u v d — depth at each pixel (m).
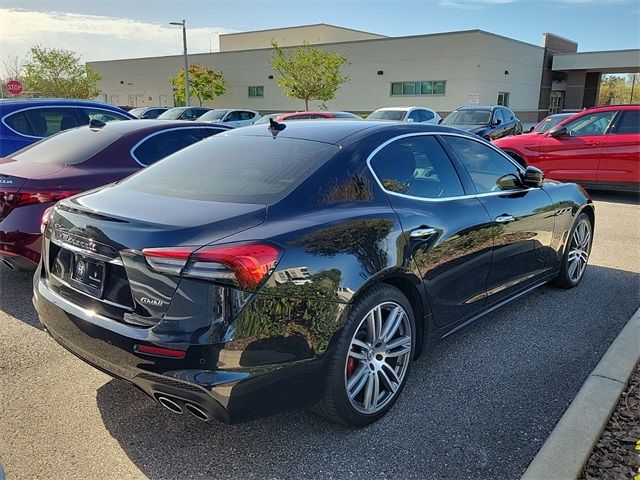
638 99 80.75
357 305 2.72
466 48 30.67
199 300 2.29
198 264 2.28
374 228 2.83
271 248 2.38
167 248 2.34
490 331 4.12
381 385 2.97
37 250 4.41
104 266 2.57
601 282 5.30
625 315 4.45
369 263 2.72
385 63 34.00
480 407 3.08
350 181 2.95
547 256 4.54
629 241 7.02
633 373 3.37
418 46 32.44
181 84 39.12
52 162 4.98
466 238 3.43
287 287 2.40
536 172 4.21
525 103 36.41
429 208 3.28
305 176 2.85
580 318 4.38
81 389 3.24
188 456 2.65
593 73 42.34
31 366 3.51
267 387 2.40
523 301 4.77
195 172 3.14
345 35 50.91
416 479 2.49
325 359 2.55
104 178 4.85
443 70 31.78
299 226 2.56
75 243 2.69
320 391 2.59
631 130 9.64
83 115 7.93
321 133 3.31
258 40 53.12
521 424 2.92
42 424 2.88
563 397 3.19
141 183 3.16
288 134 3.38
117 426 2.88
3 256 4.48
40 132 7.48
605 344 3.90
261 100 39.66
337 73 32.72
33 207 4.42
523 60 35.06
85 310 2.63
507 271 3.97
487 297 3.79
